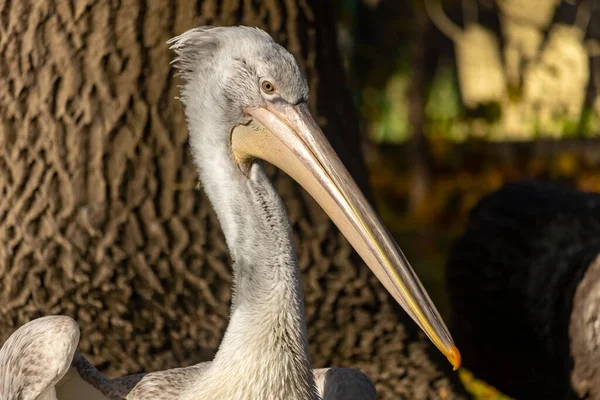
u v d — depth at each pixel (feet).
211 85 23.95
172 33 32.68
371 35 95.09
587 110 95.45
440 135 96.43
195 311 33.55
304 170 23.45
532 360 38.55
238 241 23.70
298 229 33.94
